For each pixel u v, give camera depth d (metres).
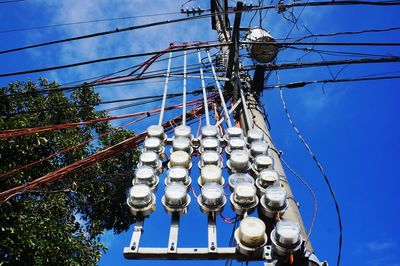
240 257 3.39
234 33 6.62
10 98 10.27
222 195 3.89
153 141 5.07
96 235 9.69
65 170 6.25
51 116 10.69
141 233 3.69
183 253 3.41
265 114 6.64
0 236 7.33
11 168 8.21
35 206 8.24
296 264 3.17
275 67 7.08
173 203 3.87
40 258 7.55
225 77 7.35
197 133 6.18
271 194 3.72
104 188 11.06
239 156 4.52
